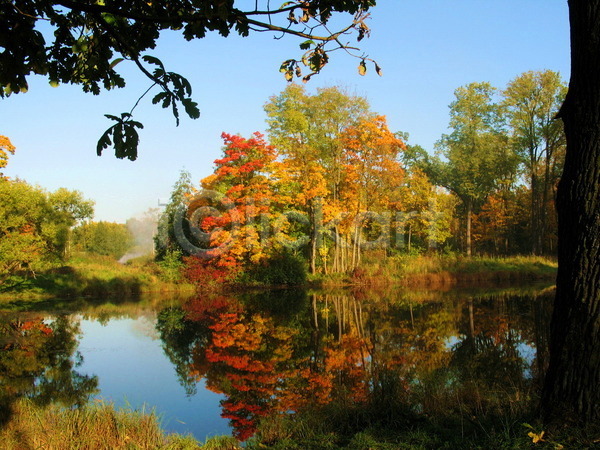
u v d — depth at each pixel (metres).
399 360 10.34
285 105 33.31
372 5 3.07
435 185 43.81
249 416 7.55
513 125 38.81
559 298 4.15
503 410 5.50
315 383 9.11
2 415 6.51
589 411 3.88
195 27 2.77
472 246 50.00
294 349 12.67
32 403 7.44
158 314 20.11
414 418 5.83
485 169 39.72
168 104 2.75
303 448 5.12
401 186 40.12
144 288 29.78
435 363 9.81
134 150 2.69
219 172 30.02
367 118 31.12
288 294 27.05
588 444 3.61
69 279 28.88
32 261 21.83
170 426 7.16
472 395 6.66
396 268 32.62
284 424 6.33
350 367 10.23
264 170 29.98
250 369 10.70
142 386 9.49
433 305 20.05
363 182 32.38
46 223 22.25
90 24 2.87
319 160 32.81
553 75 37.00
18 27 2.53
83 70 2.88
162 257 36.00
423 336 13.30
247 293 28.42
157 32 2.85
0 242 20.30
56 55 2.85
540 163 42.12
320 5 3.01
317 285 31.16
